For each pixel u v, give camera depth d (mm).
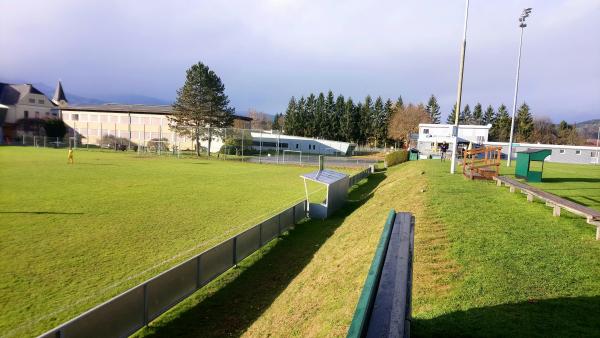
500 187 15383
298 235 14844
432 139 45500
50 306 8242
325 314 6402
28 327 7367
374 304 2422
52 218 15969
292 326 6730
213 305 8836
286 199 22531
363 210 16781
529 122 97438
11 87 87375
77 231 14047
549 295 5637
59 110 86125
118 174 32156
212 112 62719
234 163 48969
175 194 23000
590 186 16500
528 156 18125
